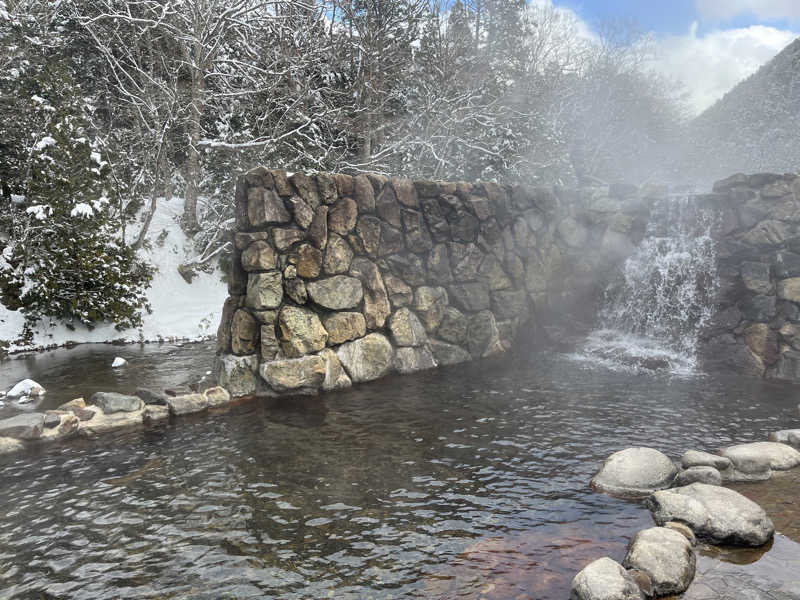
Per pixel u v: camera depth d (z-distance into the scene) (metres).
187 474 4.39
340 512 3.70
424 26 17.34
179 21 16.92
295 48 16.17
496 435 5.23
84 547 3.28
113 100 20.77
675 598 2.72
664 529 3.24
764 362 7.42
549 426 5.49
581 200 9.95
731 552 3.20
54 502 3.92
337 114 15.80
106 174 14.12
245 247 6.66
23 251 12.32
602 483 4.06
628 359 8.24
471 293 8.75
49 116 13.30
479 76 18.12
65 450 5.02
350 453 4.80
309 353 6.79
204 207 18.77
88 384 8.04
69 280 12.30
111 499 3.95
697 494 3.70
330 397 6.62
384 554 3.16
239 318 6.73
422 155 16.91
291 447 4.97
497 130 17.62
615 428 5.40
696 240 8.36
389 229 7.84
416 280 8.13
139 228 16.42
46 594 2.79
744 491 4.01
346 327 7.22
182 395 6.34
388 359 7.68
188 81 20.14
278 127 15.72
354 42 16.16
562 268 10.00
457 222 8.60
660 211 8.96
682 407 6.06
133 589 2.83
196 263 15.79
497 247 9.12
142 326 13.16
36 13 17.77
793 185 7.49
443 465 4.52
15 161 13.37
